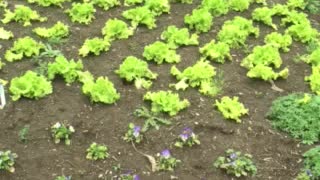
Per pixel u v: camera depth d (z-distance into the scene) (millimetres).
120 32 4914
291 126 4293
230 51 4902
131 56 4711
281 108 4367
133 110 4359
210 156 4129
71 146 4141
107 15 5172
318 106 4340
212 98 4488
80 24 5055
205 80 4559
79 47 4828
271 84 4645
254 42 5016
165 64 4734
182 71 4672
